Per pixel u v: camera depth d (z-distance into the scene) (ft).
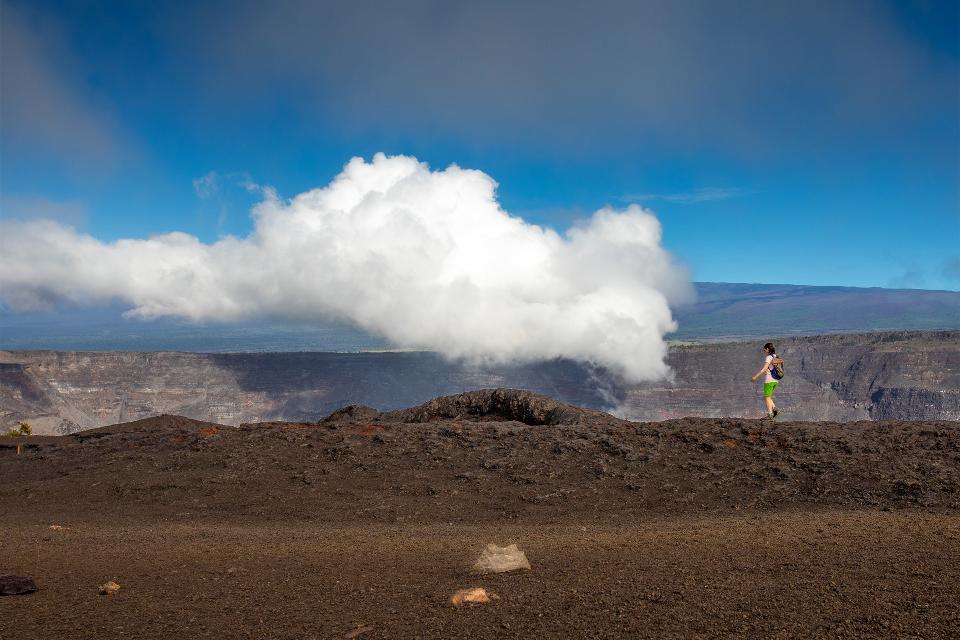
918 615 19.79
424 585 25.89
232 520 47.16
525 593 23.86
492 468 56.13
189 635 20.33
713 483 50.78
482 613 21.54
